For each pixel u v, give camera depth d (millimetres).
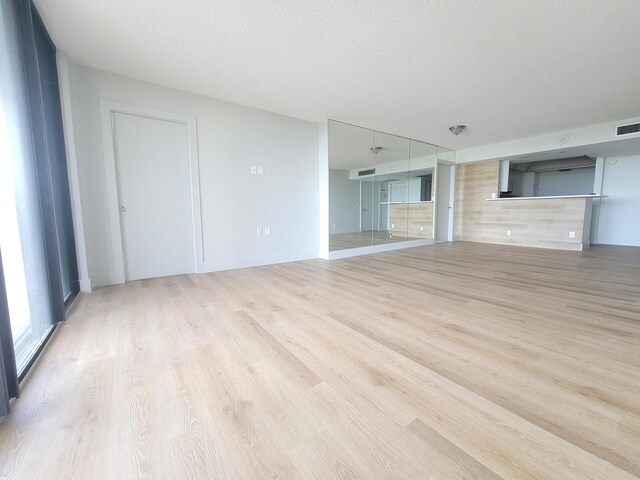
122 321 2070
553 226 5613
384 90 3297
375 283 3100
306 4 1915
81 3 1903
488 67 2773
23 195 1646
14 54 1620
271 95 3465
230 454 941
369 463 901
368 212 5156
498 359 1522
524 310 2242
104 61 2695
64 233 2568
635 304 2355
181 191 3469
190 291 2816
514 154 5727
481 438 997
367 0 1877
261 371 1430
